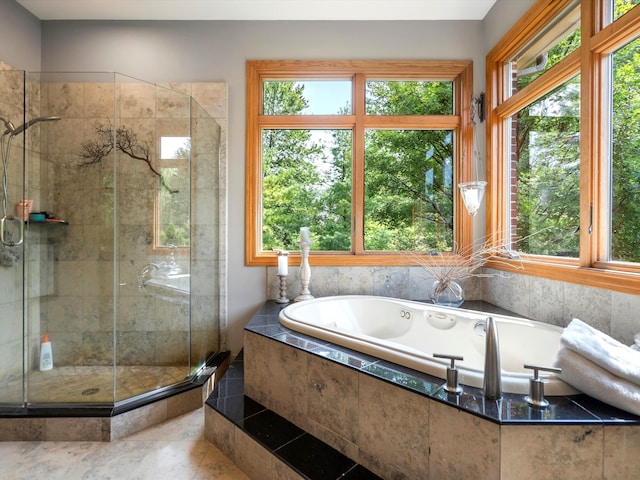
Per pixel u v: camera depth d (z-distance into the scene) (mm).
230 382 1923
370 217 2676
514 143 2311
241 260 2605
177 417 1884
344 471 1193
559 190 1849
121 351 2238
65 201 2256
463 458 955
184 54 2600
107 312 2230
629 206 1432
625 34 1401
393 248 2686
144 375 2135
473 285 2617
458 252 2645
